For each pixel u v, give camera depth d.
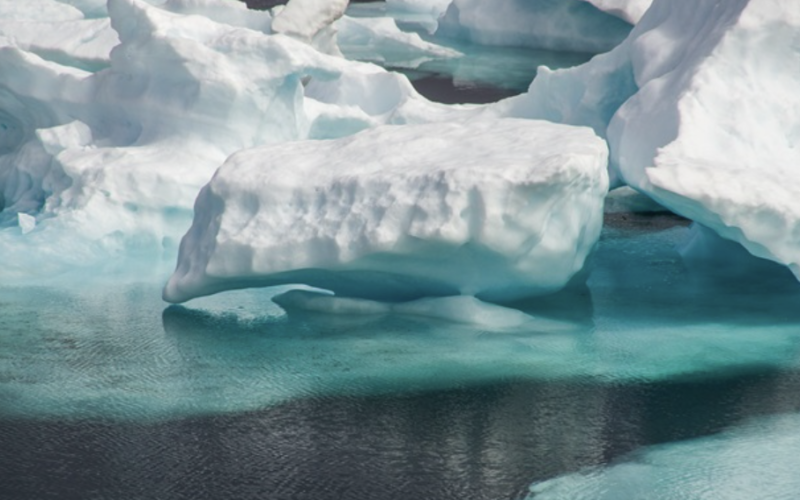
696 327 13.95
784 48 15.70
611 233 18.16
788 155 15.27
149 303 14.95
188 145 17.78
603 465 10.45
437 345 13.22
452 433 11.06
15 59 18.98
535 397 11.88
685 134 14.91
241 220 13.53
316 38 26.81
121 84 18.42
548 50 37.16
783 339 13.55
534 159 12.86
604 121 18.77
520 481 10.16
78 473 10.33
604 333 13.70
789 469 10.36
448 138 14.20
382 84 22.27
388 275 13.56
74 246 16.62
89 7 35.56
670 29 17.53
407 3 45.41
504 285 13.80
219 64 17.47
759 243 13.64
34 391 12.10
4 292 15.37
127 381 12.34
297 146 14.54
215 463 10.50
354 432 11.09
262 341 13.42
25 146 19.11
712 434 11.09
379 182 12.98
